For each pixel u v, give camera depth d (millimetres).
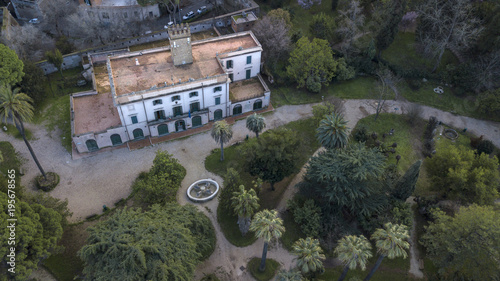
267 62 80375
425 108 76938
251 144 59875
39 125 69375
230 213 57344
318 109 68062
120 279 38656
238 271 51812
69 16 85250
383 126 73250
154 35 85688
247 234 55656
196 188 61062
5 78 62219
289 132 58469
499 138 71312
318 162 52906
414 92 79562
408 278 52094
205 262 52312
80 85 77750
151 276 39594
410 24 86312
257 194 61062
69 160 64312
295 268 51969
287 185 62750
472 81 75562
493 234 44469
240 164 64875
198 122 70750
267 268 52031
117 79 63750
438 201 59188
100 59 79000
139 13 90812
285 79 80000
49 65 78938
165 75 65250
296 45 79438
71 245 52688
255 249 54375
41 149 65625
